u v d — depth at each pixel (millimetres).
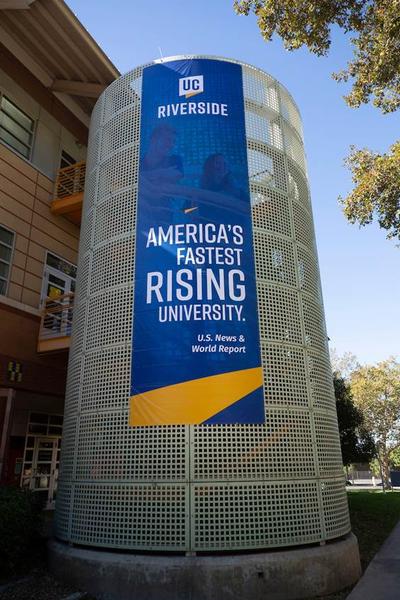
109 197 9375
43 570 7500
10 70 15555
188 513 6672
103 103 10688
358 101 11391
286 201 9391
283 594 6332
